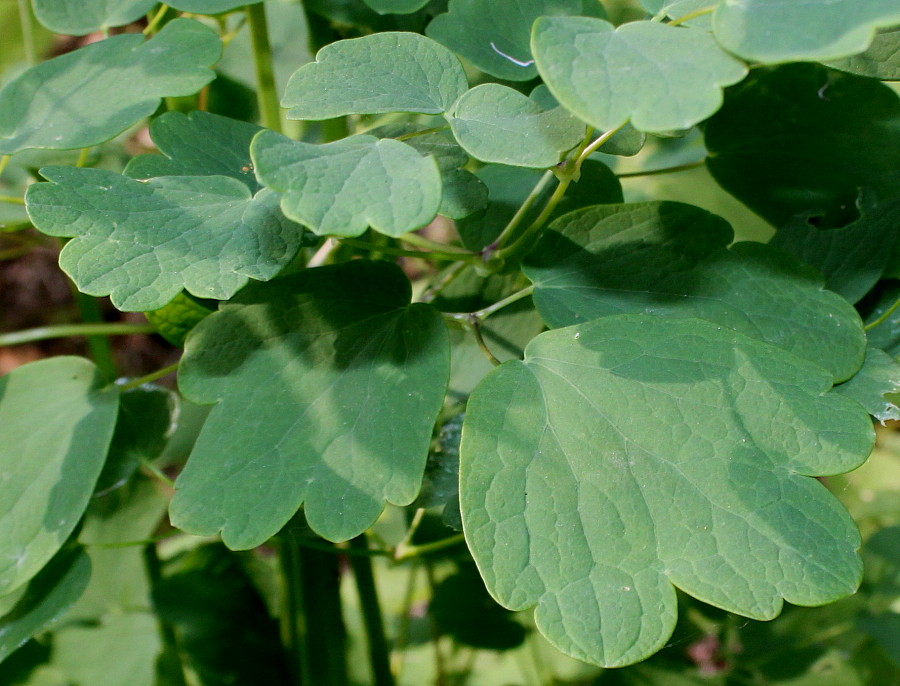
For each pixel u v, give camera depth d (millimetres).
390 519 244
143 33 177
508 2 178
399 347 155
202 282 143
